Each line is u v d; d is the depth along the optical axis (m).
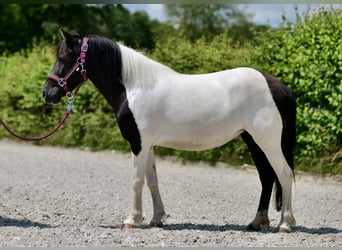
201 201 11.06
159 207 8.45
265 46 14.91
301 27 14.56
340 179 13.50
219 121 7.99
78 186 12.30
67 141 19.31
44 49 22.00
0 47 38.25
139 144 8.06
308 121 13.82
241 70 8.18
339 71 13.42
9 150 18.39
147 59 8.23
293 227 8.44
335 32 13.59
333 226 9.05
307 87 13.76
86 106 19.02
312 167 14.04
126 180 13.36
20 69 21.25
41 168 14.66
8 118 20.88
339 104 13.24
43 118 20.08
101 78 8.24
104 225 8.59
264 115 7.93
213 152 15.91
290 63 14.13
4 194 10.70
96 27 42.00
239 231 8.14
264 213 8.23
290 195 8.01
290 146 8.10
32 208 9.60
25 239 7.29
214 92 8.05
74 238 7.41
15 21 39.34
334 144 13.91
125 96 8.12
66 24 40.19
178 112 8.02
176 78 8.22
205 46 16.97
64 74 8.26
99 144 18.58
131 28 45.56
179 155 16.48
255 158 8.34
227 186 12.83
